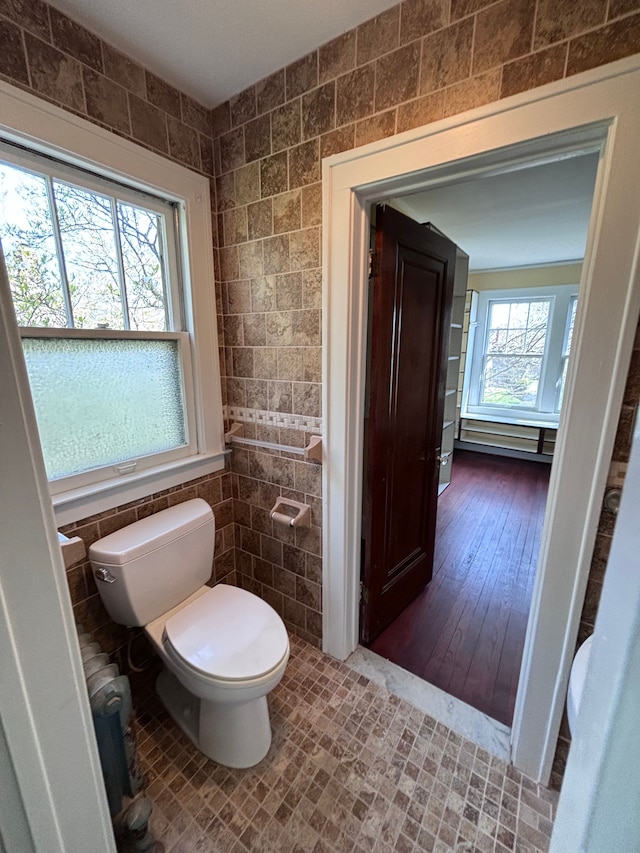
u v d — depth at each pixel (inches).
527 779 49.4
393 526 72.8
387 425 65.4
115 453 57.9
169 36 47.2
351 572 65.5
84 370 52.8
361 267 54.9
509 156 41.1
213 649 47.9
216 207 65.2
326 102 50.3
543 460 177.6
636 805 12.8
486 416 191.0
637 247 34.6
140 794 42.2
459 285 137.0
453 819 45.1
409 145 44.9
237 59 51.3
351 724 56.5
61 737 19.2
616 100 33.9
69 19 44.2
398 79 44.6
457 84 41.3
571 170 74.1
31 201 45.6
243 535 77.0
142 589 52.1
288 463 66.8
